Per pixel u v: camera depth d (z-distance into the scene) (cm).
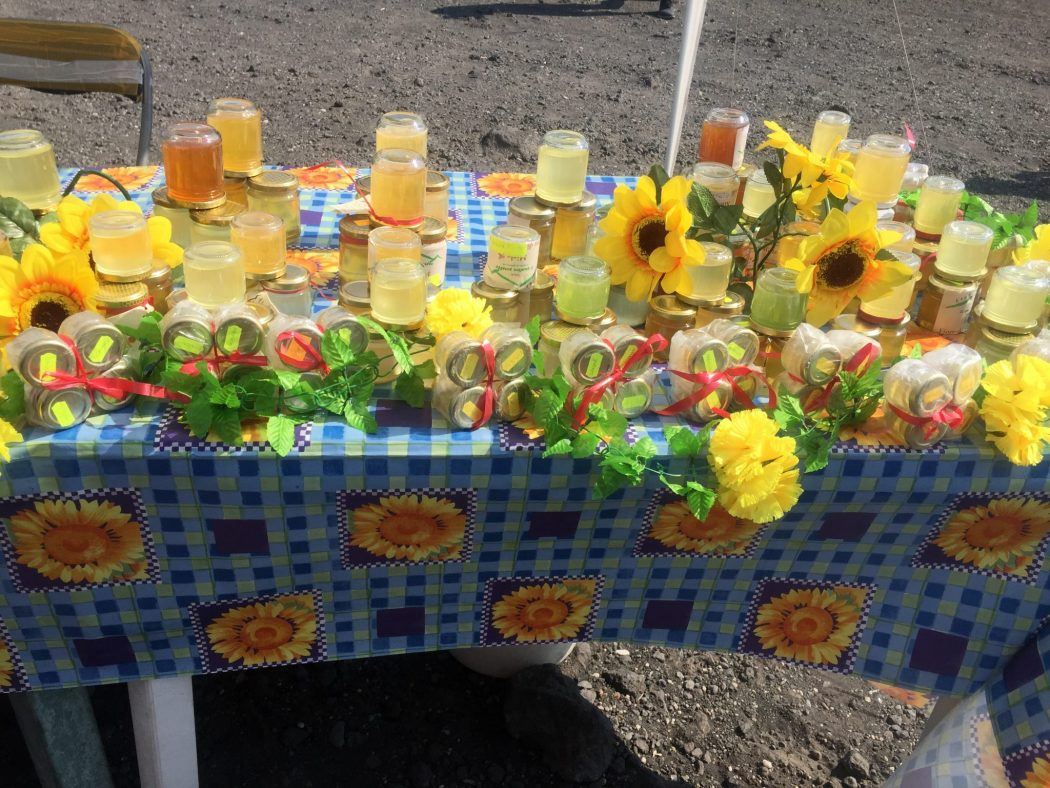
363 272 145
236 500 113
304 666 203
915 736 203
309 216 187
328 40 636
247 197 164
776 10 817
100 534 113
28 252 113
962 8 866
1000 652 136
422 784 181
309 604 128
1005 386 118
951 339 150
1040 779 126
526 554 128
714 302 135
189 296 121
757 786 190
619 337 117
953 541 130
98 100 493
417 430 115
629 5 786
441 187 162
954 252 147
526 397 118
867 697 211
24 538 111
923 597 136
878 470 120
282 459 110
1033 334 136
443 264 150
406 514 118
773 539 129
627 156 487
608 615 138
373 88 552
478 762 186
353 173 212
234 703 194
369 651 135
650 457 115
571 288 125
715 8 805
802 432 119
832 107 582
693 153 496
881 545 131
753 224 151
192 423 108
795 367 122
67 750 140
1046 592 132
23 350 103
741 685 211
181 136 139
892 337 138
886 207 159
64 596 117
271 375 113
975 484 123
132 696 134
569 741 185
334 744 188
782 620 140
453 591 130
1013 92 642
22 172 139
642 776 189
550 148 152
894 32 768
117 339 109
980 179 493
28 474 106
